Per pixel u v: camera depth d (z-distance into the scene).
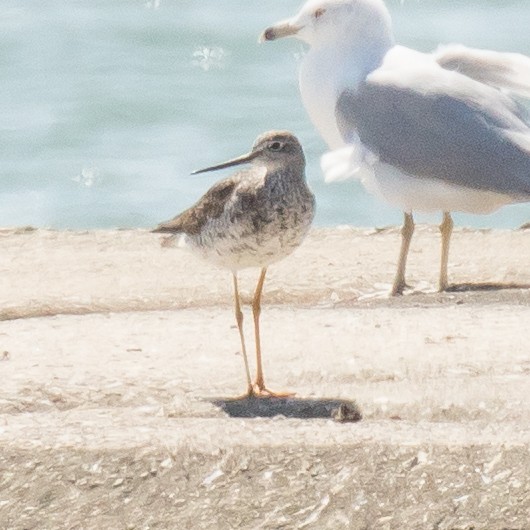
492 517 9.88
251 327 13.32
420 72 14.87
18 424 10.95
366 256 16.03
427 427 10.77
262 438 10.55
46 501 10.15
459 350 12.40
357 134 14.95
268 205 11.12
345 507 9.99
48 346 12.82
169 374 11.98
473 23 37.59
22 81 34.34
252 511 10.01
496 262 15.84
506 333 12.84
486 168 14.38
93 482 10.23
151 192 28.02
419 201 14.75
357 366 12.09
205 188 28.17
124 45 36.59
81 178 28.72
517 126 14.62
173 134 31.08
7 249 16.44
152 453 10.40
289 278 15.16
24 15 39.16
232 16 38.50
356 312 13.75
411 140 14.59
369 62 15.27
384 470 10.20
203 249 11.60
